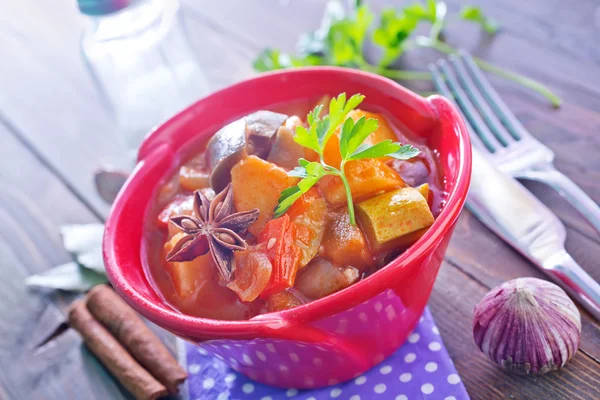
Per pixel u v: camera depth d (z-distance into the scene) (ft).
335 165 1.13
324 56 1.54
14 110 1.69
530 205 1.25
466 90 1.44
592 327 1.16
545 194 1.30
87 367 1.26
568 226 1.26
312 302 1.02
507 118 1.39
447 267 1.26
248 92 1.29
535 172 1.30
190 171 1.24
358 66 1.53
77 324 1.27
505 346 1.11
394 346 1.17
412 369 1.16
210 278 1.14
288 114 1.29
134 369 1.21
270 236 1.08
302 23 1.67
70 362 1.27
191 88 1.57
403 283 1.05
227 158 1.14
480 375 1.15
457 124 1.14
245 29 1.70
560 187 1.26
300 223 1.10
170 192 1.25
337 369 1.14
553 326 1.09
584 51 1.47
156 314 1.05
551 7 1.55
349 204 1.09
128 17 1.48
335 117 1.08
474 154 1.32
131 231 1.20
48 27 1.90
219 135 1.17
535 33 1.52
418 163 1.18
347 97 1.27
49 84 1.73
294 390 1.18
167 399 1.21
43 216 1.48
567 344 1.10
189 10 1.79
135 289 1.09
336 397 1.16
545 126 1.38
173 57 1.57
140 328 1.25
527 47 1.50
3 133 1.65
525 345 1.10
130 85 1.54
